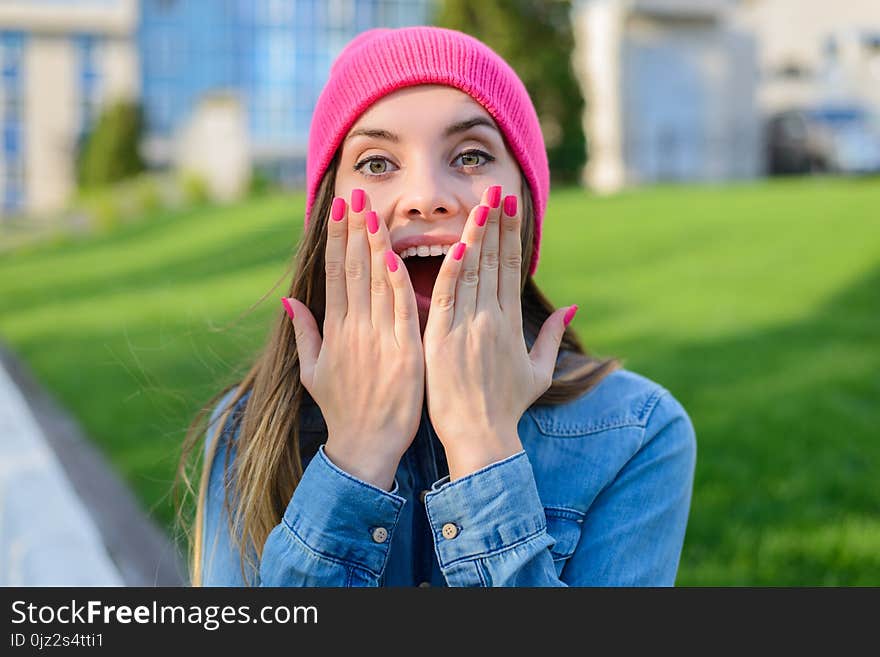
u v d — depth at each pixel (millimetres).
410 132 1293
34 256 16828
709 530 2854
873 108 17656
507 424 1271
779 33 21781
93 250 15039
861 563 2596
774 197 10719
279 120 34594
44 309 9828
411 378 1268
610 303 6613
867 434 3537
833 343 5012
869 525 2803
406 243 1300
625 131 18781
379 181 1323
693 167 18953
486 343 1264
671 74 18922
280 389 1379
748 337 5289
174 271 10695
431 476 1416
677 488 1386
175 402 4715
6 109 33469
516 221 1277
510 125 1349
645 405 1394
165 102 34438
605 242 9250
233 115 21578
